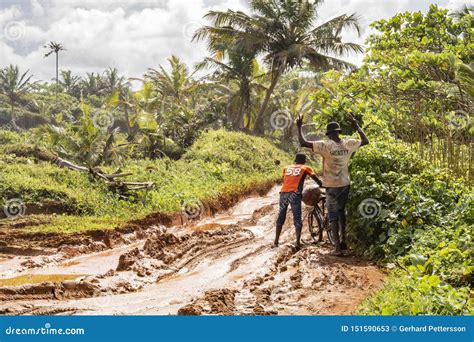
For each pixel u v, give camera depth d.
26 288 7.10
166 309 6.38
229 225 13.81
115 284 7.85
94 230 12.42
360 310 5.81
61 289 7.30
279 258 9.09
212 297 6.44
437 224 8.38
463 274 6.39
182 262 9.55
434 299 5.42
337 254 8.98
